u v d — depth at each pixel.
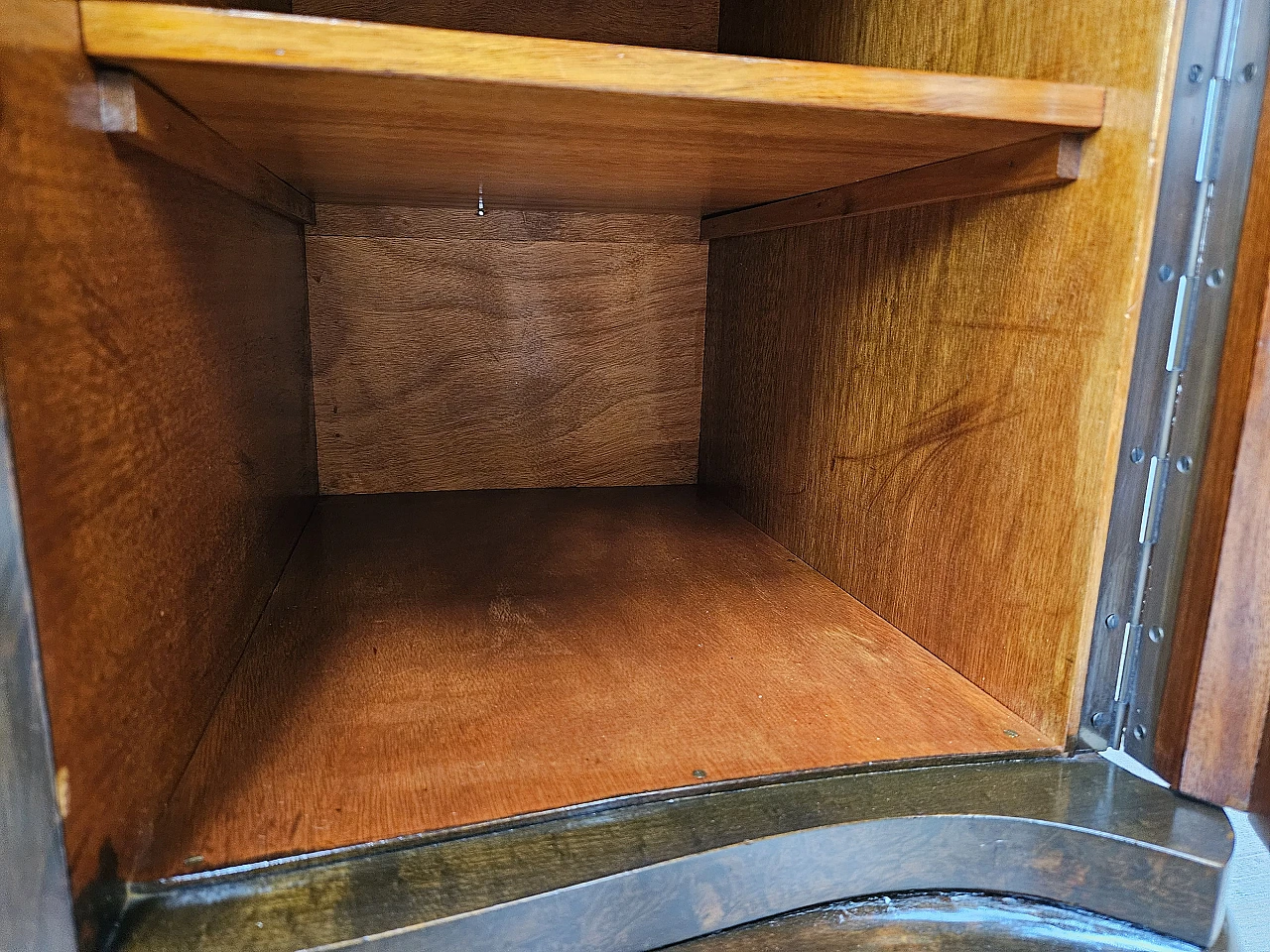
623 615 0.82
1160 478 0.57
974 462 0.69
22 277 0.34
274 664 0.70
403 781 0.53
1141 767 0.59
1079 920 0.54
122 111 0.42
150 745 0.47
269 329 0.86
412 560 0.96
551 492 1.24
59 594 0.36
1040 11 0.61
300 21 0.42
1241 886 0.67
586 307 1.21
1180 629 0.56
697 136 0.59
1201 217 0.53
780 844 0.50
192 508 0.57
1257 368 0.51
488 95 0.48
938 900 0.55
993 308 0.66
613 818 0.52
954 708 0.65
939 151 0.63
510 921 0.45
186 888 0.44
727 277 1.18
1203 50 0.51
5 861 0.36
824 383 0.93
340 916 0.43
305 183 0.91
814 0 0.94
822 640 0.78
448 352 1.19
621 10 1.13
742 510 1.15
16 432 0.33
